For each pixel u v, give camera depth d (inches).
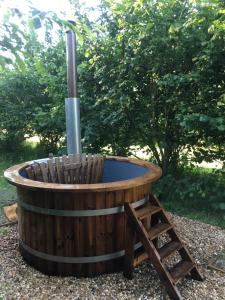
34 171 119.6
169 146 194.1
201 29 158.7
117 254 106.1
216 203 161.9
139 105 195.5
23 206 109.9
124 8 183.0
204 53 159.8
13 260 114.6
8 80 291.1
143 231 97.5
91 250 103.0
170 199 186.9
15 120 301.7
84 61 217.9
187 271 99.0
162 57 178.4
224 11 135.8
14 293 93.2
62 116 237.8
